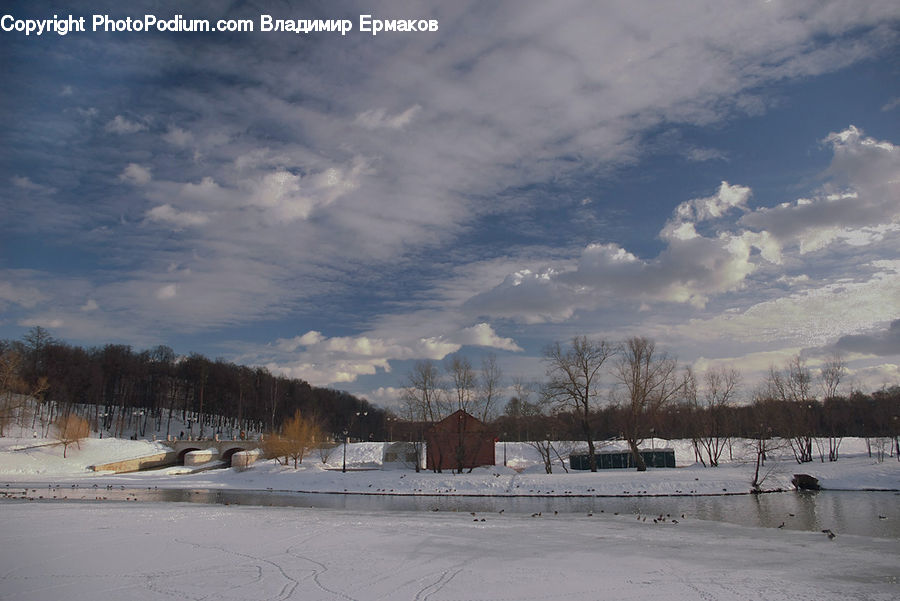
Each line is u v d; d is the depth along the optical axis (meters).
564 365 68.31
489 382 81.31
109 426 138.88
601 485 58.66
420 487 64.12
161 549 26.70
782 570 23.22
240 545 27.95
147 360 163.25
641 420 70.62
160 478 82.88
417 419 81.25
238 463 92.88
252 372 173.75
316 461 94.31
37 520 36.59
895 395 107.44
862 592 19.86
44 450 97.44
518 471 80.69
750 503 49.06
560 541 30.03
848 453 96.25
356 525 35.47
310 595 18.86
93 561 23.94
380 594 19.11
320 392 189.62
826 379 89.00
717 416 83.62
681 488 56.38
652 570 23.08
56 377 120.25
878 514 41.69
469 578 21.44
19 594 18.78
